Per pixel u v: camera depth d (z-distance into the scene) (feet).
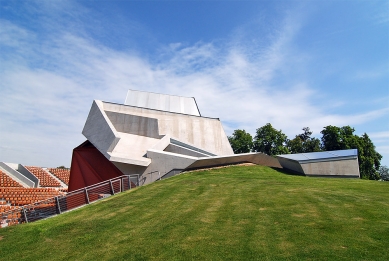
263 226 21.57
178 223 24.09
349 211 24.47
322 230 19.95
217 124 91.04
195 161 57.98
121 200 35.88
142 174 61.26
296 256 16.15
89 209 32.94
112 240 21.74
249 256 16.61
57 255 20.08
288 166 65.31
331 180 47.19
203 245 18.78
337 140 135.03
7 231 26.53
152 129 80.48
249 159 66.08
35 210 37.19
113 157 60.23
